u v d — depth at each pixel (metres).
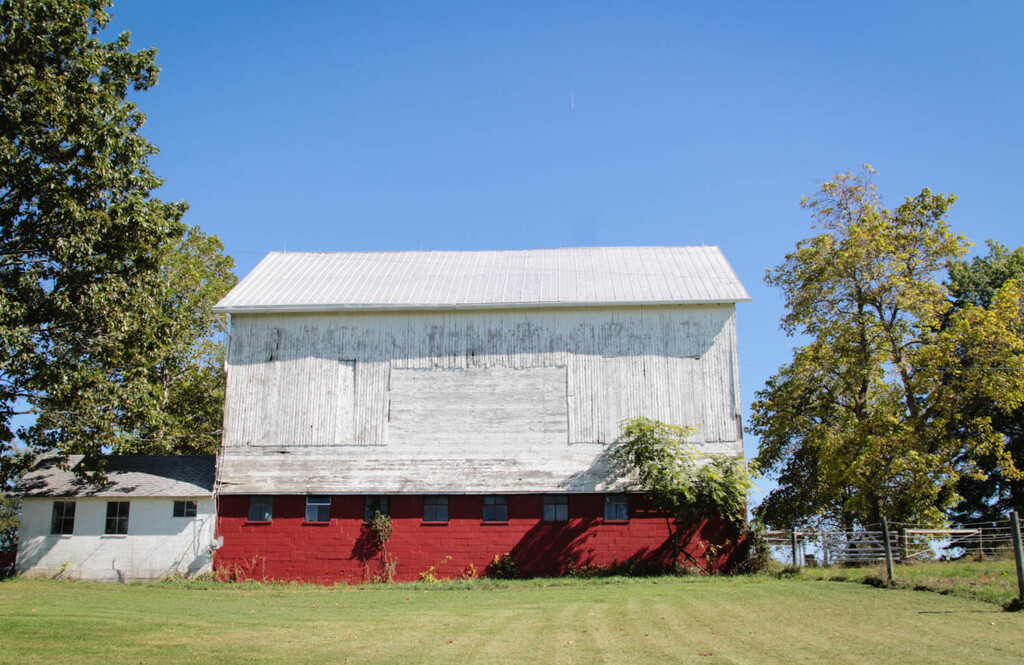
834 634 14.40
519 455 30.47
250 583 28.86
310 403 31.47
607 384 30.97
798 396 36.84
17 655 13.66
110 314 27.73
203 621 17.66
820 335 35.94
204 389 45.56
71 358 28.20
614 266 35.09
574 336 31.48
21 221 27.80
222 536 30.47
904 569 24.94
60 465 31.05
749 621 16.17
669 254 36.47
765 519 37.94
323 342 32.06
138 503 30.75
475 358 31.52
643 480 28.73
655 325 31.41
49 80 26.70
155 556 30.33
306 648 14.20
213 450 45.16
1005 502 42.81
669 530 29.23
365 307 31.73
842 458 34.50
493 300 31.72
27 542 30.52
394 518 30.27
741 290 31.77
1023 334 35.88
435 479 30.38
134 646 14.48
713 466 29.19
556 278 33.94
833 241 37.34
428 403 31.19
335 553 30.08
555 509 30.14
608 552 29.52
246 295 33.00
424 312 32.06
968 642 13.27
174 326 31.27
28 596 22.64
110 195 28.91
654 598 20.55
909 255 36.25
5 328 25.03
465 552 29.83
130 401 29.28
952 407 35.00
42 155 27.28
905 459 33.22
